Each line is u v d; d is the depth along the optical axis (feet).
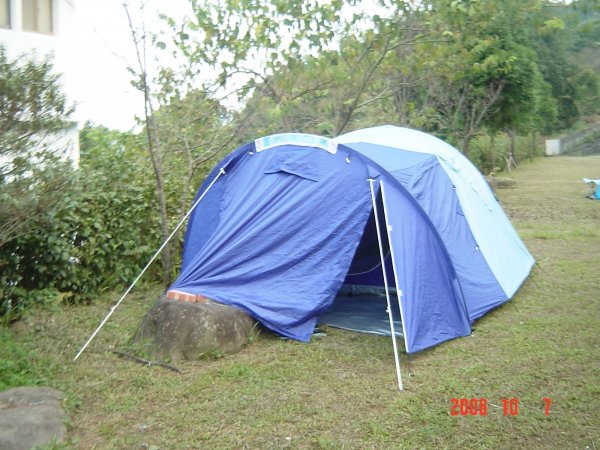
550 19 39.19
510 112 65.98
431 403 16.75
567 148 142.72
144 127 29.63
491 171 85.71
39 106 19.36
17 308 23.79
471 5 33.24
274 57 31.89
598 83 120.57
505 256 27.76
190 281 22.02
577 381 17.79
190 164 28.35
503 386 17.65
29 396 16.35
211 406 16.81
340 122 36.14
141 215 28.66
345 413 16.30
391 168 22.72
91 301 26.27
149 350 20.42
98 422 16.02
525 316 23.98
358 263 28.27
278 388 17.93
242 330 21.09
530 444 14.60
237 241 22.49
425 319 20.59
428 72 39.73
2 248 23.89
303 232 22.74
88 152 29.78
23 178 19.17
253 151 24.18
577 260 33.78
